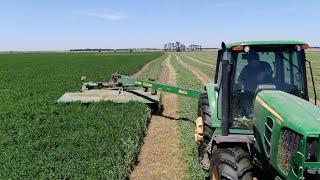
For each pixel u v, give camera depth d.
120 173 4.98
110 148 5.86
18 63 34.84
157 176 5.27
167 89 8.43
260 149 3.71
